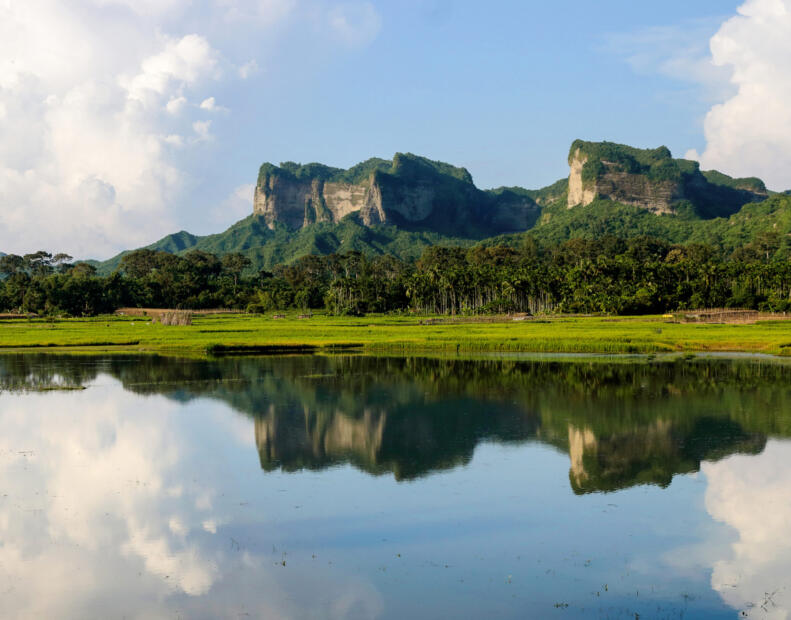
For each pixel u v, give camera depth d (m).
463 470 34.56
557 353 86.50
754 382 60.50
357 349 92.88
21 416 48.09
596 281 185.62
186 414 48.53
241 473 34.34
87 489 32.06
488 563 24.08
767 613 20.73
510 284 184.00
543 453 37.38
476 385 60.16
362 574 23.31
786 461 35.66
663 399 52.47
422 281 198.25
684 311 166.50
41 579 23.03
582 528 27.05
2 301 196.12
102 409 50.47
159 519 28.22
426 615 20.69
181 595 21.94
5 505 29.83
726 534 26.47
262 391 57.78
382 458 36.66
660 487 31.78
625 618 20.52
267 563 24.20
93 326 144.88
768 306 160.50
